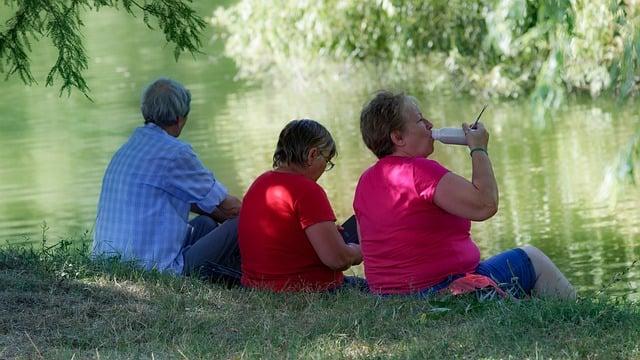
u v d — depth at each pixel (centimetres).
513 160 3741
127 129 4722
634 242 2764
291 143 1666
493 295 1470
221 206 1848
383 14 5388
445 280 1525
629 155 2392
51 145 4512
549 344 1302
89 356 1330
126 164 1820
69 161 4184
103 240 1812
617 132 3981
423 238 1524
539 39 2778
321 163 1678
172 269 1758
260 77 5750
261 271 1664
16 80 6188
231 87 5544
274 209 1647
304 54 5653
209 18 7188
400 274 1537
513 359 1263
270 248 1653
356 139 4231
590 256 2684
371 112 1564
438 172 1512
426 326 1409
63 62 1970
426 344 1332
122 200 1809
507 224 3038
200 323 1450
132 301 1541
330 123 4588
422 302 1491
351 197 3369
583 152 3747
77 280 1611
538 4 2592
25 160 4259
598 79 4222
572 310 1381
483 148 1536
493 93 4862
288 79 5603
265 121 4662
